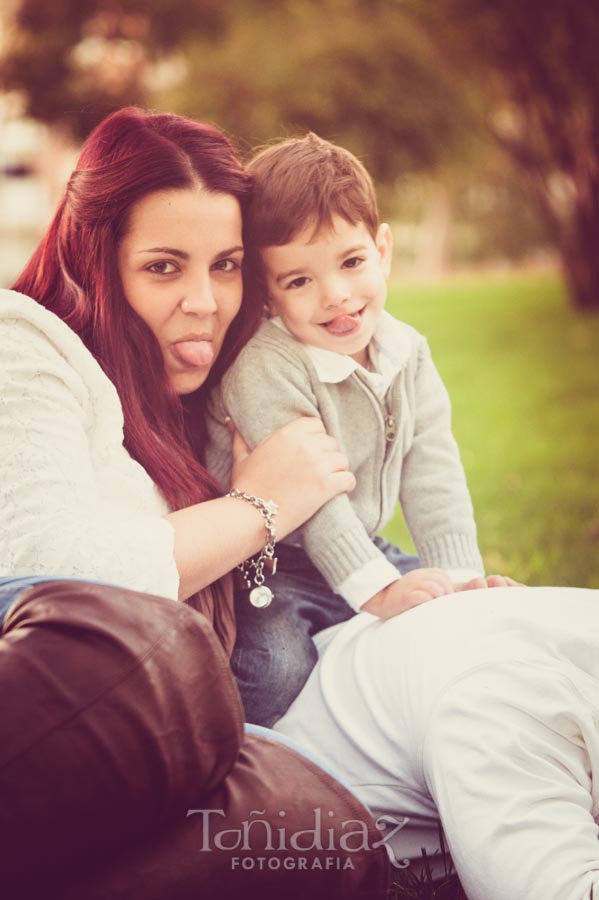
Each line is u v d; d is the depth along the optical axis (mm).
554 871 1569
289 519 2025
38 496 1793
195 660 1455
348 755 1935
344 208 2232
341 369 2252
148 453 2031
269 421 2199
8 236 29625
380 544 2551
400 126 19484
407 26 19438
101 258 2049
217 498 2086
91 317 2055
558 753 1695
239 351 2273
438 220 31766
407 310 15711
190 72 20438
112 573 1766
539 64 13867
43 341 1936
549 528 4766
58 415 1876
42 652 1374
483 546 4492
